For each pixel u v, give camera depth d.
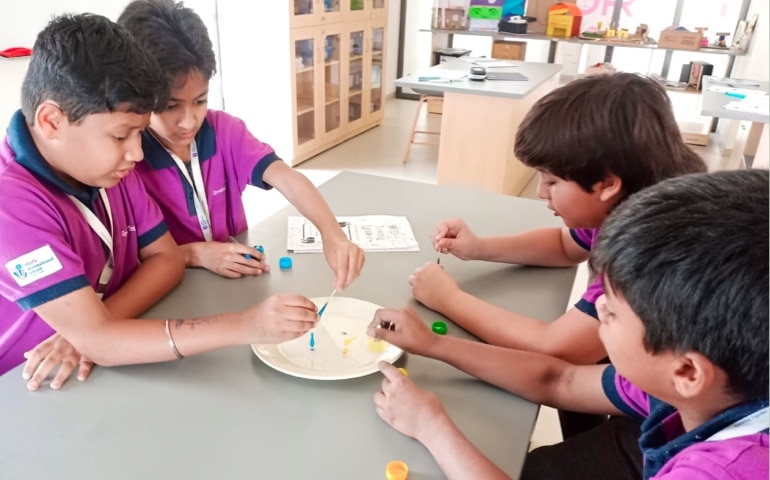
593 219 1.08
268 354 0.96
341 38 4.64
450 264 1.32
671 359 0.60
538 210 1.62
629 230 0.60
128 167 0.98
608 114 0.98
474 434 0.84
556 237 1.34
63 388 0.88
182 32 1.20
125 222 1.19
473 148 3.59
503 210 1.61
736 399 0.60
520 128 1.11
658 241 0.57
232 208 1.55
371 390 0.91
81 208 1.06
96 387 0.89
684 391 0.61
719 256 0.54
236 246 1.27
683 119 5.31
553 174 1.06
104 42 0.87
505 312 1.08
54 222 0.96
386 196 1.67
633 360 0.64
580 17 5.50
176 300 1.14
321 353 0.98
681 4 5.48
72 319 0.93
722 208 0.56
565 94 1.04
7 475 0.72
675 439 0.67
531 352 0.99
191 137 1.31
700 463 0.54
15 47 3.23
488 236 1.42
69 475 0.73
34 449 0.77
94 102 0.86
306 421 0.84
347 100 4.95
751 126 4.47
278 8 3.91
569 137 1.00
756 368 0.55
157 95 0.95
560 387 0.95
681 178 0.63
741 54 4.98
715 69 5.46
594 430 1.09
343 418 0.85
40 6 3.29
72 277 0.93
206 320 0.94
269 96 4.18
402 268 1.28
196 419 0.83
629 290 0.60
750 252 0.53
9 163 0.96
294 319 0.89
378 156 4.67
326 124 4.80
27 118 0.95
